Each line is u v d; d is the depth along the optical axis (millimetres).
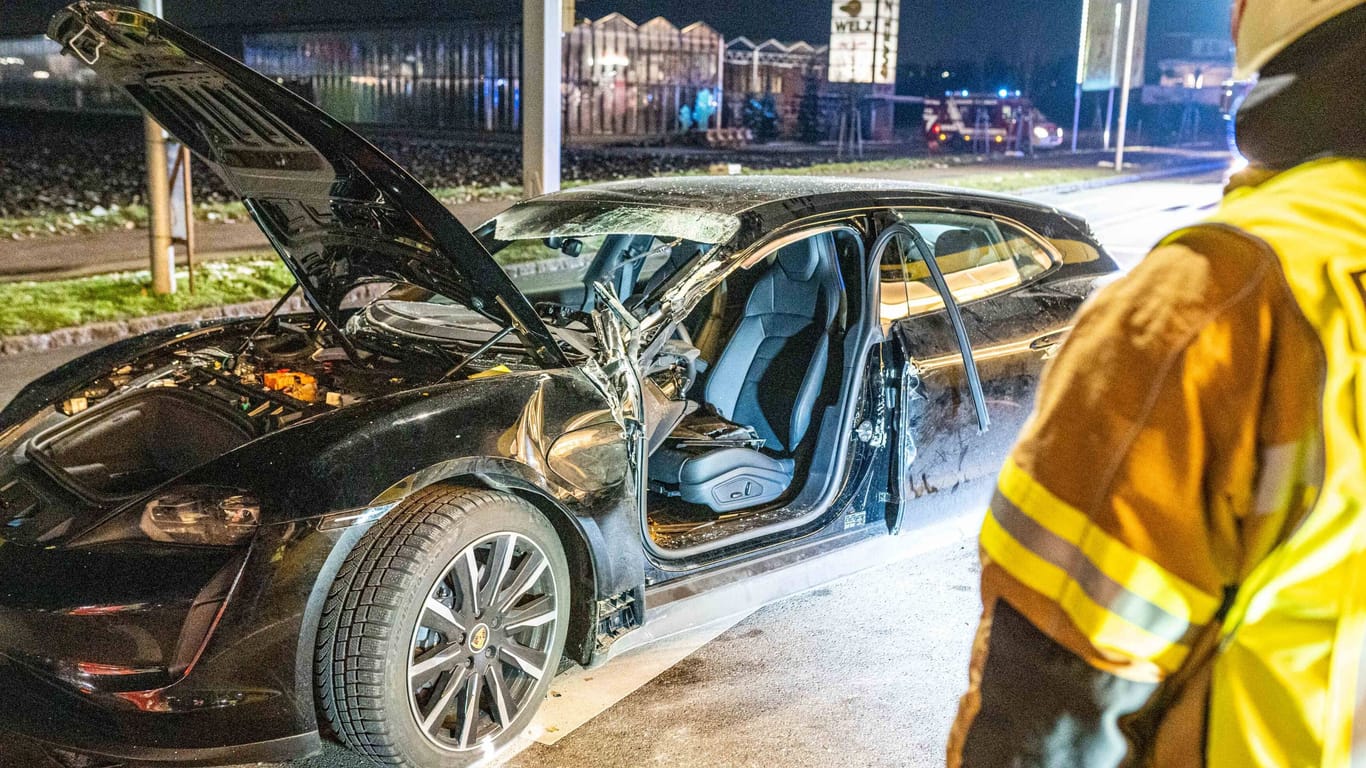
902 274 4039
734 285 4230
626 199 4031
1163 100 45000
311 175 3229
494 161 23219
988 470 4289
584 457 3129
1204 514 964
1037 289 4547
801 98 33406
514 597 2979
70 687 2645
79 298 8914
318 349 3838
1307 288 928
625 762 3006
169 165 9125
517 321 3164
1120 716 995
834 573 3838
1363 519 932
